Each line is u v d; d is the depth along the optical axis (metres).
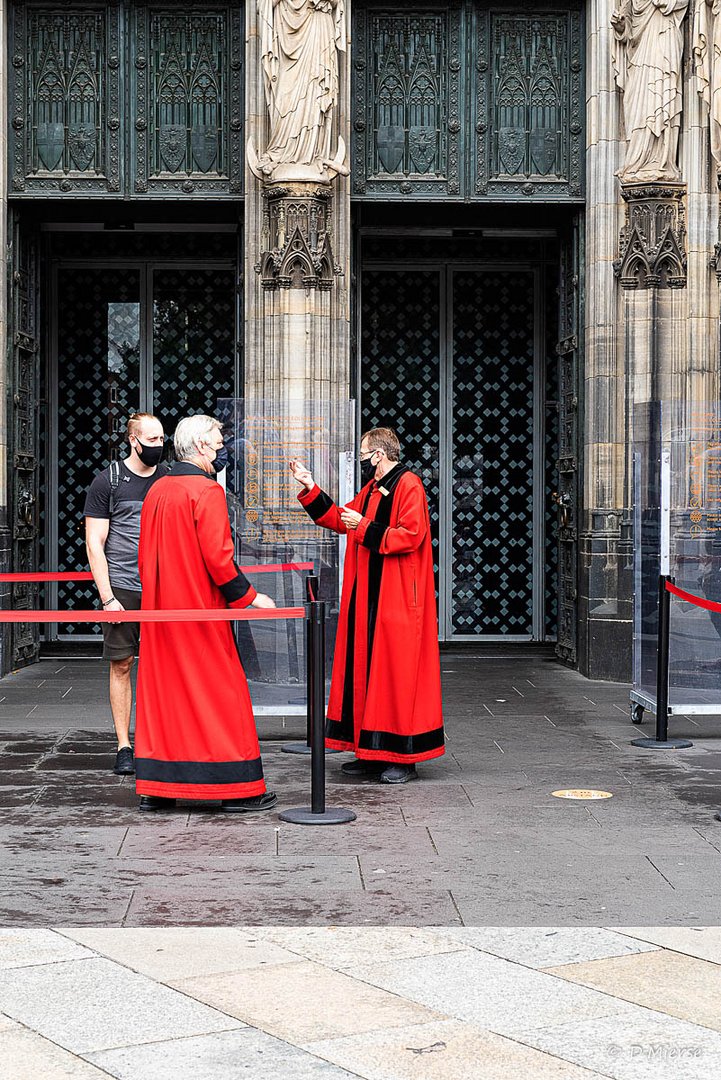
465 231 14.25
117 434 14.67
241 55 12.39
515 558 14.97
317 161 11.87
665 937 5.01
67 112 12.39
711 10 11.88
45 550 14.50
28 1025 4.11
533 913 5.38
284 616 6.93
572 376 13.03
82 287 14.62
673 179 12.05
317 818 6.87
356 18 12.49
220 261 14.58
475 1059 3.87
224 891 5.65
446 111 12.56
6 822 6.86
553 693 11.54
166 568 6.99
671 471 9.61
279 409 9.88
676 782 7.92
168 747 6.98
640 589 9.87
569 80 12.62
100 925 5.18
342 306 12.11
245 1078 3.74
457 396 14.91
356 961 4.71
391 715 7.86
